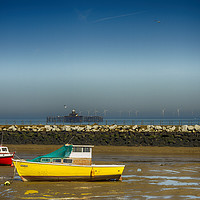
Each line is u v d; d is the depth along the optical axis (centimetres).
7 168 3341
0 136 5909
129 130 6234
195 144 5078
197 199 2184
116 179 2720
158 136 5516
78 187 2475
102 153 4644
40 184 2559
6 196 2234
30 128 6712
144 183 2634
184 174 3036
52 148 5112
